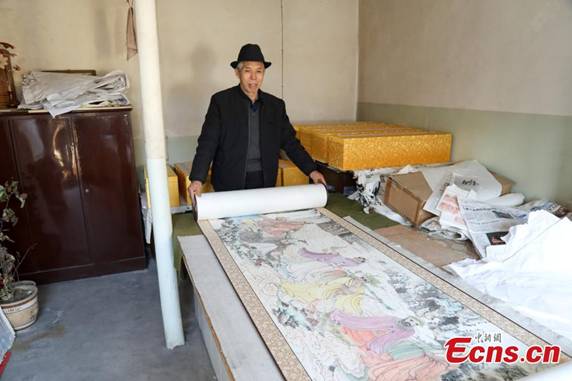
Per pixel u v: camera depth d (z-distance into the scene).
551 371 0.85
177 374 1.90
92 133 2.61
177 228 1.94
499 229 1.68
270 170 2.32
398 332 1.09
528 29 1.93
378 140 2.27
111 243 2.83
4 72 2.51
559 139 1.85
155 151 1.73
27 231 2.61
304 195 2.11
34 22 2.67
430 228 1.84
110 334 2.21
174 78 2.98
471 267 1.42
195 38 2.97
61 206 2.65
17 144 2.48
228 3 2.99
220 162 2.26
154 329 2.25
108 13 2.80
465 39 2.29
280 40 3.18
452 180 2.04
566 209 1.79
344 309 1.20
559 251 1.40
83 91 2.54
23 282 2.41
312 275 1.42
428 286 1.34
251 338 1.07
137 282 2.77
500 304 1.23
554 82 1.84
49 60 2.75
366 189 2.17
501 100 2.11
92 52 2.82
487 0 2.12
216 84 3.09
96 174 2.68
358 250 1.64
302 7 3.17
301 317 1.16
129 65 2.92
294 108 3.33
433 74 2.55
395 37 2.88
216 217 1.99
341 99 3.44
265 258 1.56
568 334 1.09
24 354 2.05
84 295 2.61
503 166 2.14
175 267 1.93
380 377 0.91
